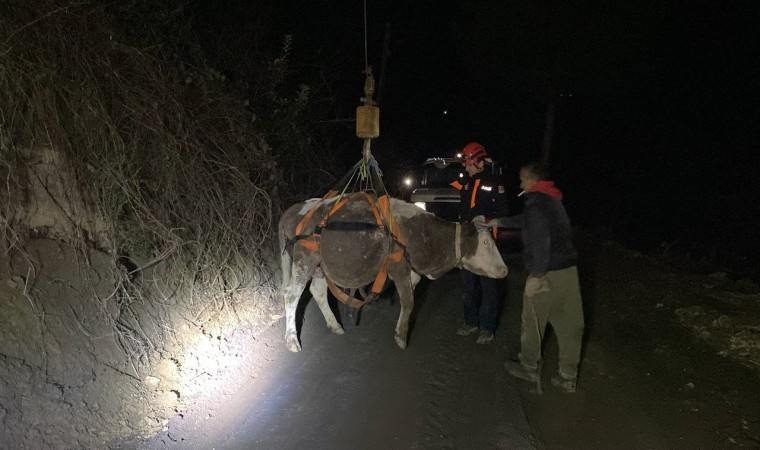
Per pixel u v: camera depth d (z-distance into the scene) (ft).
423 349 18.03
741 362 17.08
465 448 12.35
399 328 17.83
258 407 13.66
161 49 18.51
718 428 13.33
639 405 14.52
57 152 13.42
